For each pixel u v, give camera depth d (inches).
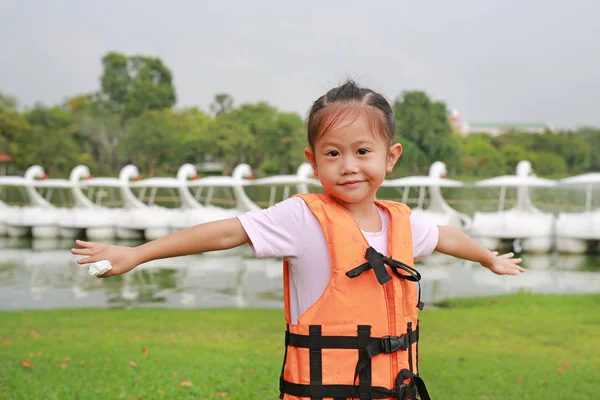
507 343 307.7
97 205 1197.1
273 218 89.0
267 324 364.2
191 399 206.4
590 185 861.2
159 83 2910.9
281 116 2116.1
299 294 88.7
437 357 275.7
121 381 225.6
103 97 2903.5
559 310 404.5
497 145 2314.2
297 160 2033.7
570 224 824.9
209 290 568.1
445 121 1872.5
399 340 85.9
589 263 745.6
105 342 303.0
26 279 639.8
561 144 2250.2
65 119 2305.6
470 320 370.0
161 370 241.9
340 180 86.7
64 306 487.2
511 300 456.4
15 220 1100.5
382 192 1227.9
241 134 2132.1
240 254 845.8
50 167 2164.1
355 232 87.0
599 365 260.4
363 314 85.2
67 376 231.6
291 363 87.3
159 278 644.1
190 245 86.9
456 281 614.2
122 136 2320.4
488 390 221.6
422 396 88.1
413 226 94.9
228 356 271.7
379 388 84.3
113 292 557.6
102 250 83.4
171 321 372.5
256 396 209.6
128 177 1084.5
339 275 85.7
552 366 257.9
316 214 88.1
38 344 295.1
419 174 1854.1
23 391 210.2
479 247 100.5
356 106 86.2
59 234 1114.7
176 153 2251.5
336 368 84.7
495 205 1151.0
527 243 848.3
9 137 2113.7
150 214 1026.7
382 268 84.7
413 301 89.5
